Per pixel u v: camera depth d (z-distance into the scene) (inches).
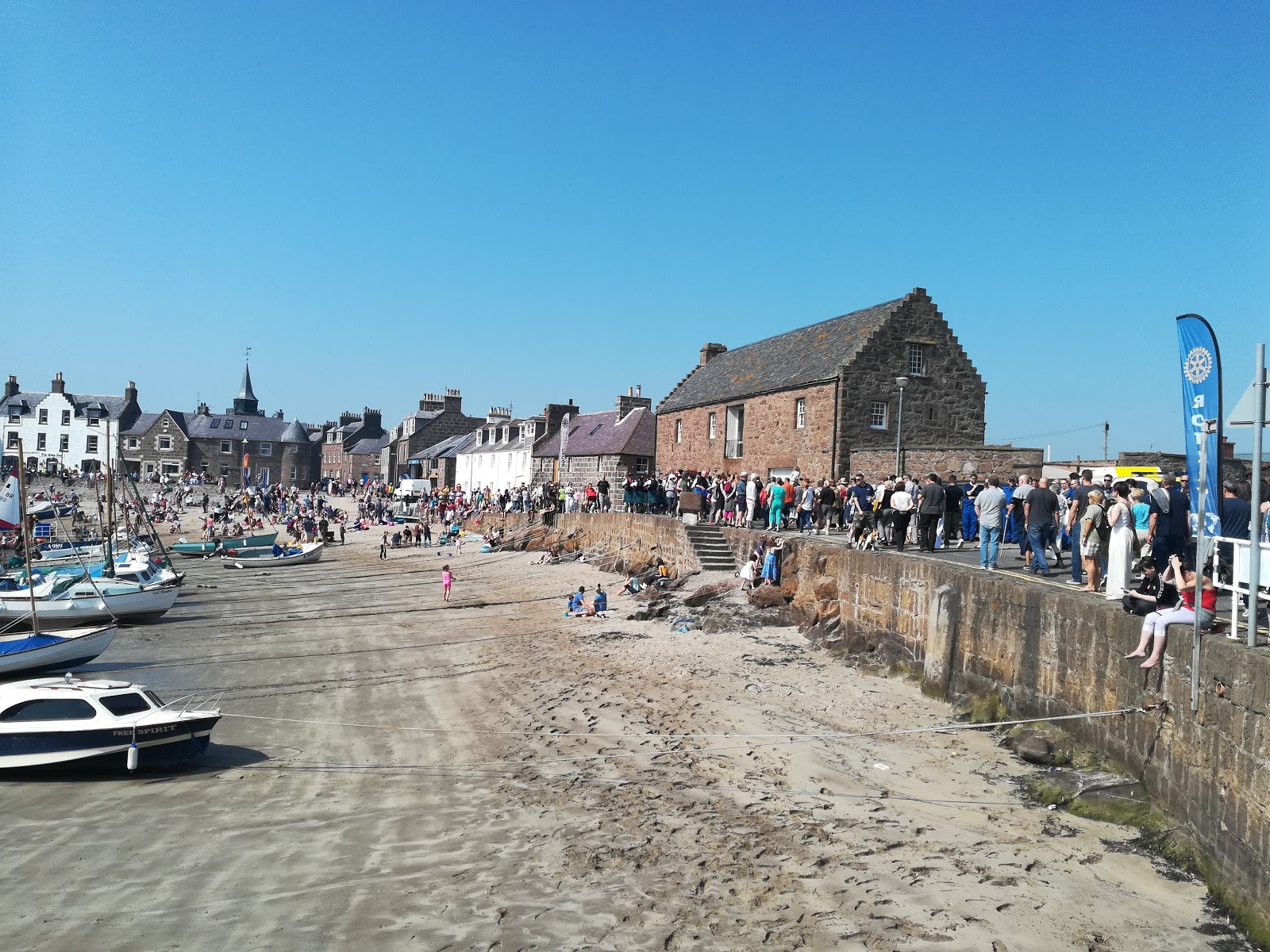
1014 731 488.1
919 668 634.2
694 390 1761.8
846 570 770.8
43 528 2060.8
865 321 1331.2
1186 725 351.9
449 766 507.2
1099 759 424.2
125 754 497.0
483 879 352.5
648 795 440.8
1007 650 520.1
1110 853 355.9
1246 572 374.3
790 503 1093.8
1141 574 466.3
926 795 427.8
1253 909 296.2
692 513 1196.5
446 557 1935.3
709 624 855.7
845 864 354.3
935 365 1283.2
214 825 420.2
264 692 716.7
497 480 2839.6
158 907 333.4
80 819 432.1
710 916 317.7
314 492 3959.2
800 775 461.4
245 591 1449.3
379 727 595.2
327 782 485.1
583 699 637.9
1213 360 321.7
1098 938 295.6
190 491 3722.9
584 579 1347.2
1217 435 323.6
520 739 553.3
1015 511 672.4
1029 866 347.6
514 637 930.1
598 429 2265.0
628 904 327.6
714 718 569.9
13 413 3900.1
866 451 1183.6
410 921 319.0
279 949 300.7
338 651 898.7
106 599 1084.5
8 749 495.2
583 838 390.6
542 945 300.2
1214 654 332.5
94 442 3966.5
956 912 313.3
